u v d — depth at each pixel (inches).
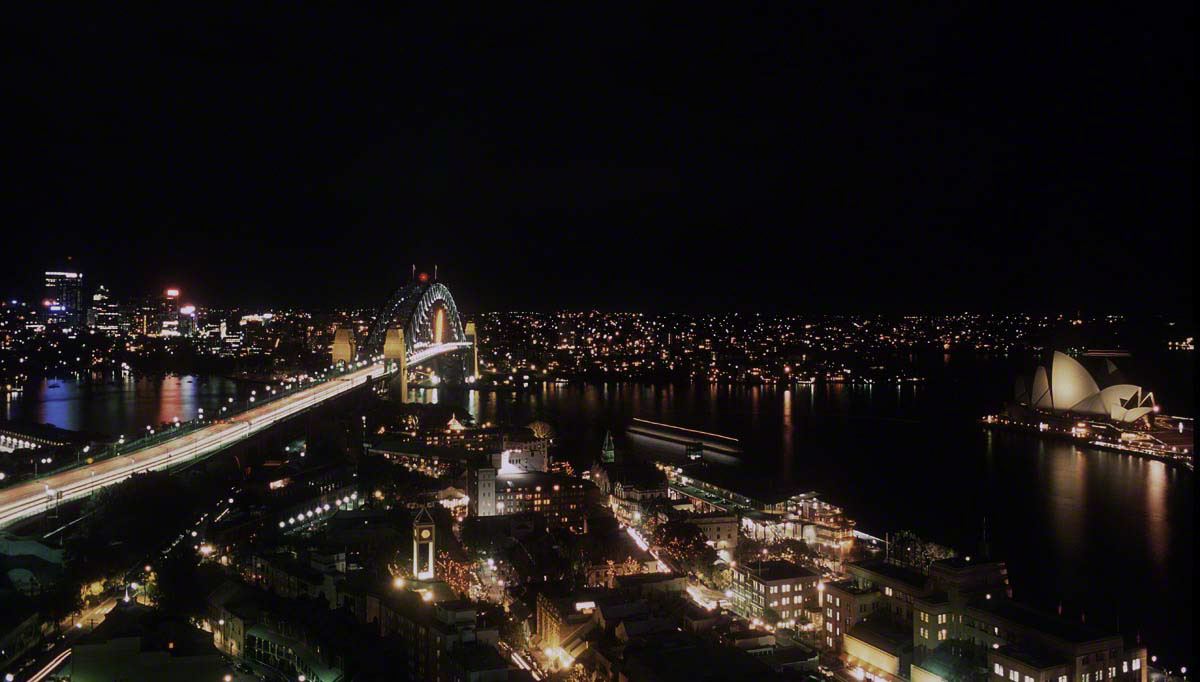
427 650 7121.1
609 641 7770.7
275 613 7564.0
